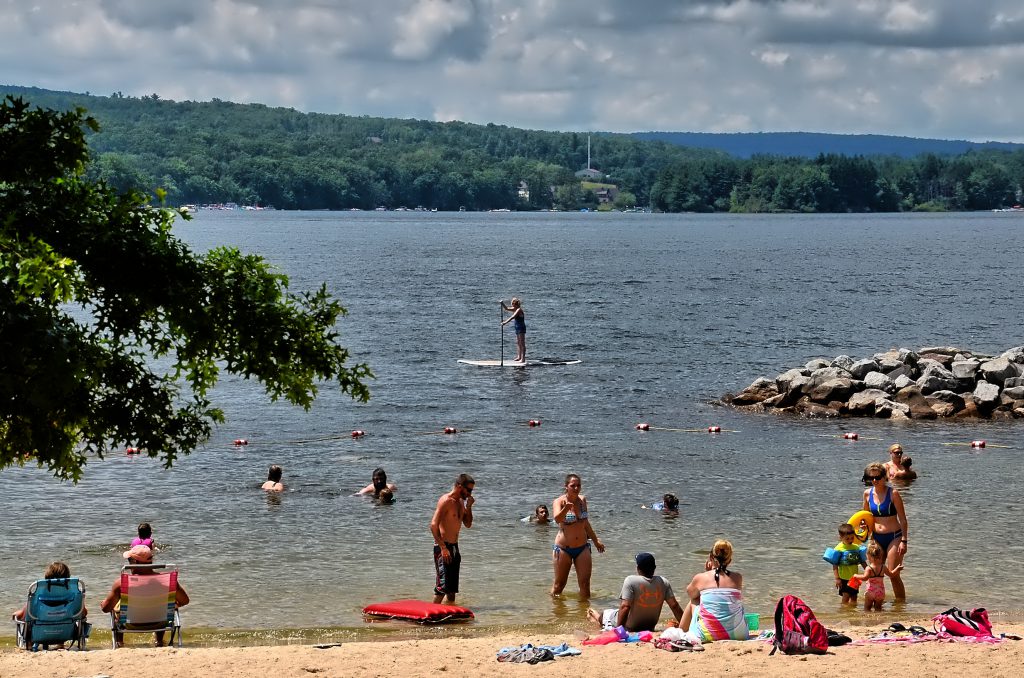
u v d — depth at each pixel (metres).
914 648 16.77
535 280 110.50
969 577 23.14
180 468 32.91
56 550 24.70
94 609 21.19
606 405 44.75
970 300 91.00
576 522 21.83
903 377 45.50
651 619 19.20
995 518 27.91
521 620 20.45
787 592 22.17
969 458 35.47
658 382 50.56
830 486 31.38
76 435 15.20
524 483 31.47
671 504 28.44
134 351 15.20
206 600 21.52
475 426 40.22
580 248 177.25
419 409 43.41
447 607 20.62
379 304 84.69
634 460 34.72
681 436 38.81
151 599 18.52
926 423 41.81
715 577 18.50
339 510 28.41
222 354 15.12
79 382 13.88
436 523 21.45
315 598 21.70
